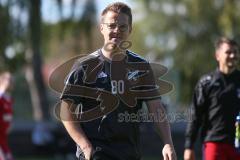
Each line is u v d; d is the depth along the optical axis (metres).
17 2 63.38
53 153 52.72
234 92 20.64
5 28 62.75
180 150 54.75
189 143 21.31
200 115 21.17
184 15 79.69
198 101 20.98
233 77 20.78
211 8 75.62
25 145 57.91
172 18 80.12
